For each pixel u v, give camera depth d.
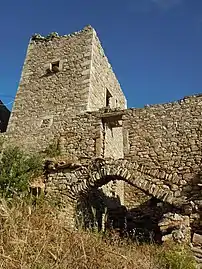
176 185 11.12
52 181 12.49
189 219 9.93
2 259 4.43
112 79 19.67
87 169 12.37
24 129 16.09
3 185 10.29
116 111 13.44
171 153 11.74
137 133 12.57
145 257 7.06
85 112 14.45
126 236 10.88
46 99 16.72
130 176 11.72
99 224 12.24
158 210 13.46
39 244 5.01
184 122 12.16
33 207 6.36
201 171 11.05
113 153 15.40
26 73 18.27
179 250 7.68
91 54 17.12
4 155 11.76
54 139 14.62
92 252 5.68
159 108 12.77
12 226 4.95
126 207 15.57
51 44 18.73
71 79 16.77
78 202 12.16
